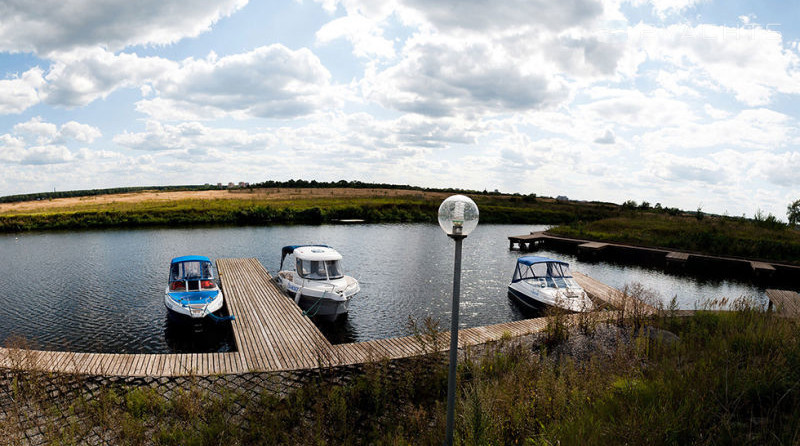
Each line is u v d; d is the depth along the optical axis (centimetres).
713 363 659
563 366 802
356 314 1691
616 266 2867
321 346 1098
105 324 1523
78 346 1333
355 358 1045
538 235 4022
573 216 6112
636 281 2417
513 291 1850
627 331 1164
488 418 571
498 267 2617
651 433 451
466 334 1216
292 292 1689
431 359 964
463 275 2369
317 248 1862
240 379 929
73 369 930
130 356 1025
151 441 682
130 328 1490
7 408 771
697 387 559
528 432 561
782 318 873
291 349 1112
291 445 664
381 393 825
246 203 5662
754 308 1121
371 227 4625
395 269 2492
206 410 774
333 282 1678
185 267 1600
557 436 511
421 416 697
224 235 3794
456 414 641
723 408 495
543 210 6606
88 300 1792
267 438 673
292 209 5309
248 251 2995
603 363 848
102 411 742
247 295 1689
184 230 4128
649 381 644
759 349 732
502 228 5212
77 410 767
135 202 5747
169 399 814
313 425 726
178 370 958
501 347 1080
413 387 854
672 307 1248
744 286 2330
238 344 1145
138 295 1869
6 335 1408
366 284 2145
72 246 3130
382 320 1627
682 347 870
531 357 984
